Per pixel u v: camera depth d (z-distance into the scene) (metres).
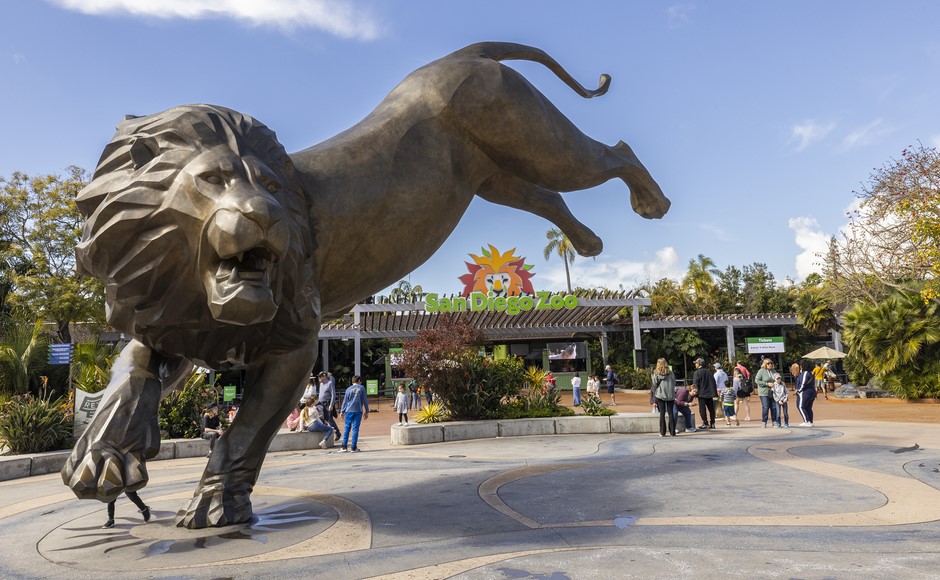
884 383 18.89
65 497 5.66
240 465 3.94
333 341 35.66
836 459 6.41
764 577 2.78
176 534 3.69
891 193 19.30
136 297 3.25
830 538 3.43
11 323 21.78
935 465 5.92
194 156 3.19
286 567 3.07
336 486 5.36
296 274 3.39
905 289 20.06
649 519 3.93
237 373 27.91
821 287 32.84
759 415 16.06
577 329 31.09
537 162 5.16
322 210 3.99
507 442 9.97
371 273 4.41
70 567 3.16
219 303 2.99
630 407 20.94
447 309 24.44
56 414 9.58
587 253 6.32
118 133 3.39
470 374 11.82
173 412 10.50
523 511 4.23
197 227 3.08
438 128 4.72
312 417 10.49
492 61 5.08
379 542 3.48
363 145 4.35
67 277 24.08
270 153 3.54
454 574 2.90
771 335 37.25
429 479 5.67
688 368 35.97
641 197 6.20
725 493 4.73
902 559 3.03
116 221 3.09
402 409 14.19
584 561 3.06
